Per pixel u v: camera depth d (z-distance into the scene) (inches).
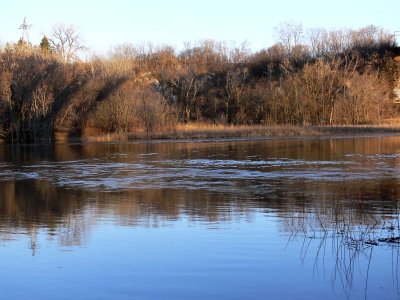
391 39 4067.4
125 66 3127.5
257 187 940.6
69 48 3567.9
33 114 2461.9
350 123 3284.9
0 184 1024.9
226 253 499.2
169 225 622.5
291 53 4131.4
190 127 2810.0
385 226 606.2
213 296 393.7
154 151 1834.4
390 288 407.8
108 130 2684.5
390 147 1883.6
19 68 2449.6
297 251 503.2
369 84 3321.9
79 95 2642.7
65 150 1956.2
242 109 3385.8
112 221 650.8
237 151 1780.3
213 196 843.4
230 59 4411.9
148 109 2696.9
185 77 3683.6
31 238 566.6
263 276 435.2
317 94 3316.9
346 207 729.6
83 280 427.8
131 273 444.1
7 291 405.4
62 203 795.4
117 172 1213.1
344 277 431.5
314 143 2140.7
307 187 932.6
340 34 4224.9
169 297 391.9
